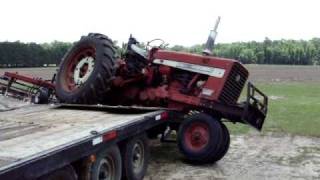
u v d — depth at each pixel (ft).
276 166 27.86
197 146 27.71
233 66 28.71
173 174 25.48
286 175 25.73
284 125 44.21
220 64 28.89
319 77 148.46
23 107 28.86
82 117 23.24
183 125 28.07
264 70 210.18
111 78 28.78
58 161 14.44
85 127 19.31
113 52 29.17
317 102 66.33
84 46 30.17
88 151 16.63
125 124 20.27
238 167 27.50
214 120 27.45
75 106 28.12
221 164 28.22
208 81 28.91
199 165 27.81
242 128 42.50
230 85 28.71
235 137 38.19
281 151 32.50
